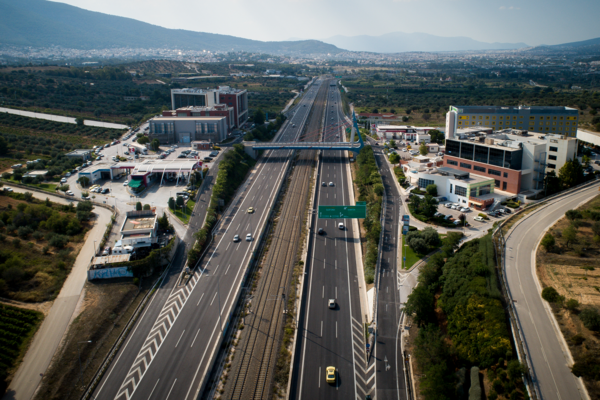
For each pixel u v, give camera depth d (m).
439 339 111.50
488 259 138.88
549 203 191.25
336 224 197.62
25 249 157.25
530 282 128.62
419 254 167.00
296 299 141.12
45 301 136.00
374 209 199.12
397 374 109.38
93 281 147.25
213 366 112.62
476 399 94.12
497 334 104.69
